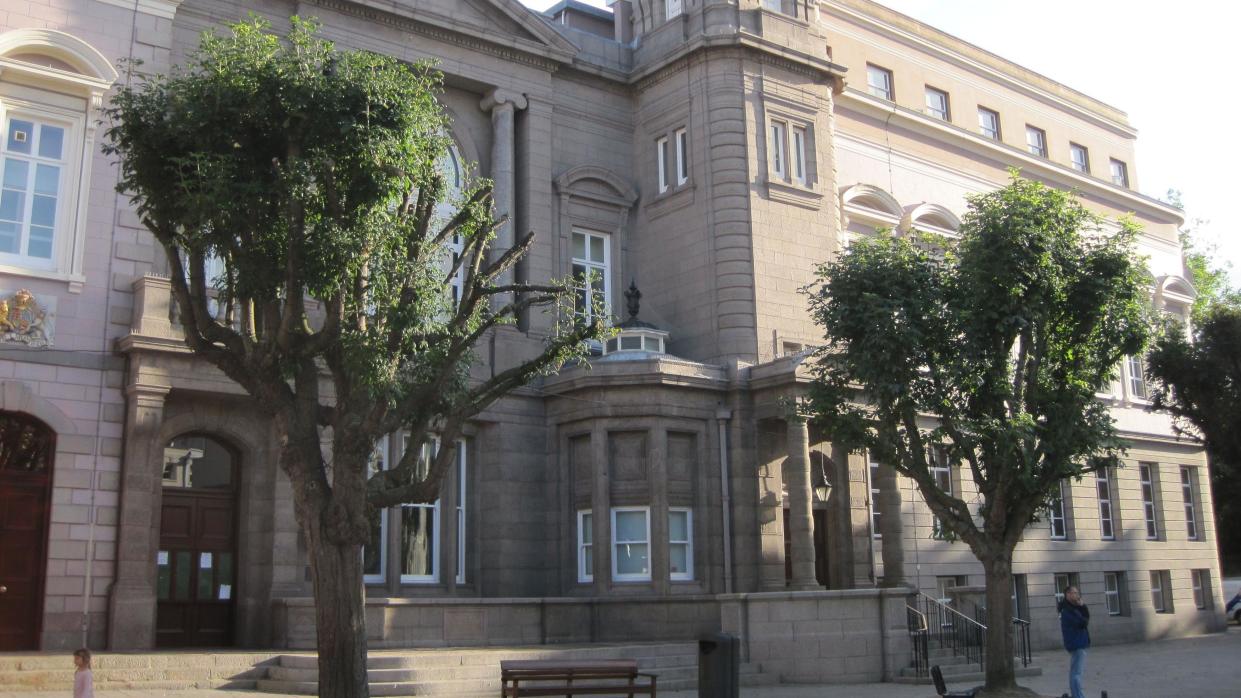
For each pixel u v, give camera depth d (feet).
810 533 83.10
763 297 92.53
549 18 98.63
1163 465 129.39
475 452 87.92
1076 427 66.59
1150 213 145.18
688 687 68.08
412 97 51.57
